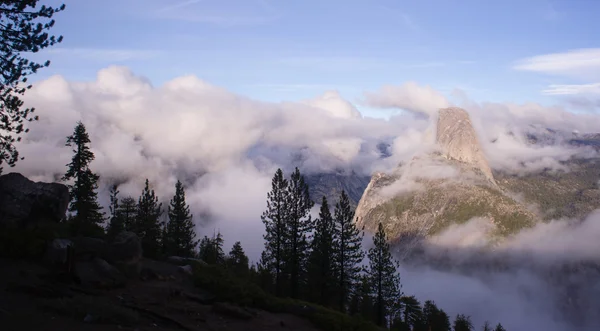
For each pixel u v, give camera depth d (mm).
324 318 22406
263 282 45406
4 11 17859
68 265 18844
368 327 23016
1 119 17828
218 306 20312
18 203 22359
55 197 23672
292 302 24891
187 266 26484
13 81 17875
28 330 12836
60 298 16094
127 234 23500
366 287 47469
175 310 18641
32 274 18109
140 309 17297
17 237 20328
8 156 18547
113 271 20875
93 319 14773
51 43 18609
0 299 15078
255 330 18781
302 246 43625
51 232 22125
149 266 25484
